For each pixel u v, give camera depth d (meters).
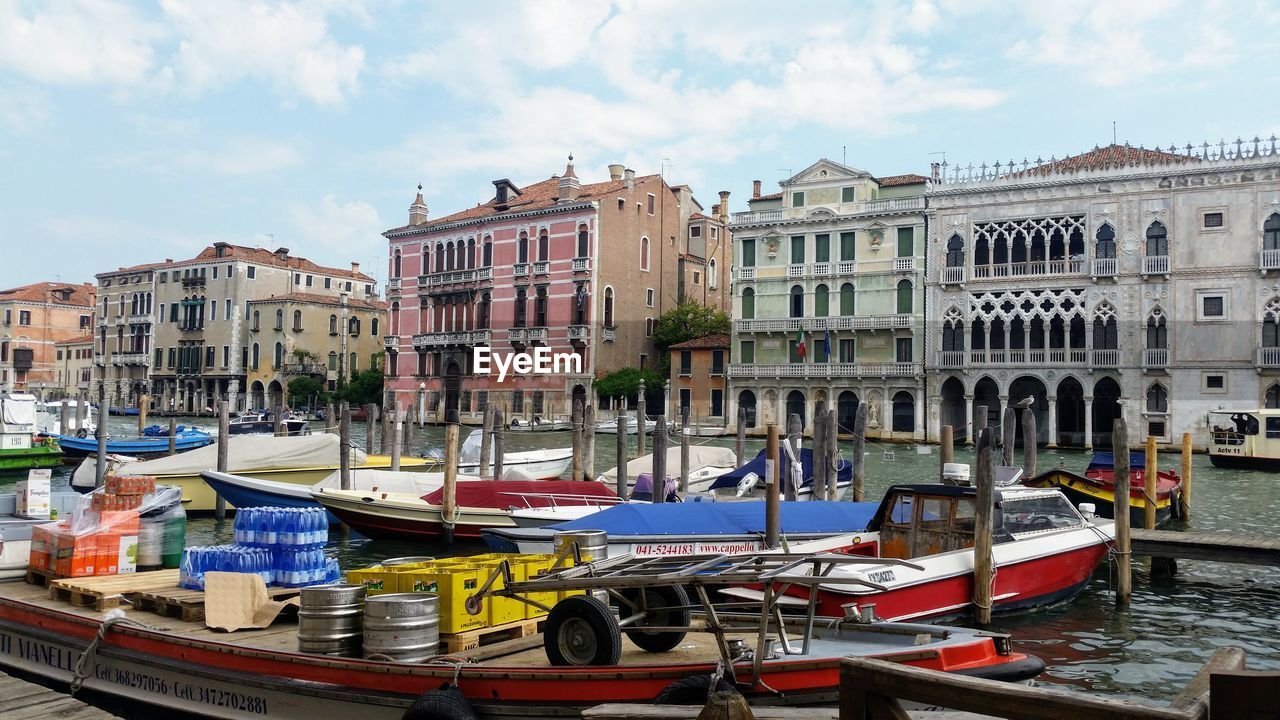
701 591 7.31
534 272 60.38
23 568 11.33
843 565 11.47
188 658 8.59
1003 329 48.06
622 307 60.28
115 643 9.12
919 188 50.88
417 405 66.12
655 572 7.85
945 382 49.41
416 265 67.31
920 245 49.38
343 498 19.34
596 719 5.27
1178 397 43.44
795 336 52.88
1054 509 14.49
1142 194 44.38
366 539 20.19
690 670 7.20
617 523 14.69
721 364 55.62
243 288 82.12
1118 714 3.63
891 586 11.43
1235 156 42.62
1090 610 14.06
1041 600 13.74
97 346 95.44
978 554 12.44
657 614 8.10
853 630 8.38
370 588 8.51
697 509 15.23
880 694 4.07
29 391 97.44
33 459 32.28
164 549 11.34
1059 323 46.59
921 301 49.28
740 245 54.84
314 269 87.06
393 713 7.60
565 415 58.41
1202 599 14.75
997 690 3.83
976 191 47.97
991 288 47.56
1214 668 4.12
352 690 7.77
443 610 8.19
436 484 21.83
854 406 50.94
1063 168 46.47
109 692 9.08
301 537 9.91
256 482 20.89
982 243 48.38
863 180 51.28
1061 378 45.50
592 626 7.48
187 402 85.88
